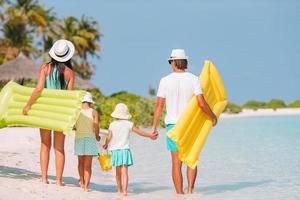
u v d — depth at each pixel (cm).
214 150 1992
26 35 7044
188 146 952
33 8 7031
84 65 7756
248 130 3509
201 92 961
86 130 959
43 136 972
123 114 954
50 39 7344
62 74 974
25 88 995
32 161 1287
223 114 7400
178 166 968
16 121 976
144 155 1730
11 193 841
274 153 1858
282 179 1204
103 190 992
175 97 970
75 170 1220
